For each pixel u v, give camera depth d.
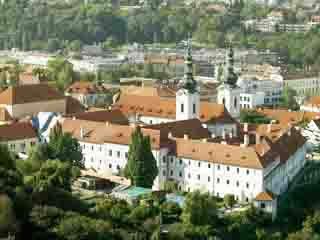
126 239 195.75
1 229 181.88
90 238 188.62
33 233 188.50
